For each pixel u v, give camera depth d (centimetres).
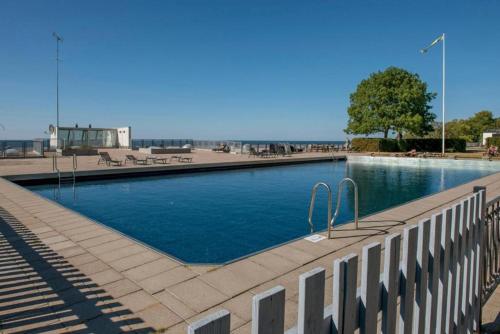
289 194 1074
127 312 259
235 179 1435
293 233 665
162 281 318
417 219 561
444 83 2394
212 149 3144
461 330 205
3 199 758
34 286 304
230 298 285
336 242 439
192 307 269
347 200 1010
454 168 1922
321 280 101
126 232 669
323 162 2342
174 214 808
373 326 124
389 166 2081
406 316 145
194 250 573
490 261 274
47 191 1114
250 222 743
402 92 3039
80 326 239
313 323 99
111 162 1730
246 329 236
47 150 2794
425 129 3191
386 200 1023
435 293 166
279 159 2094
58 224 530
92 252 398
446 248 173
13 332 230
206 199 986
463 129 5056
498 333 239
